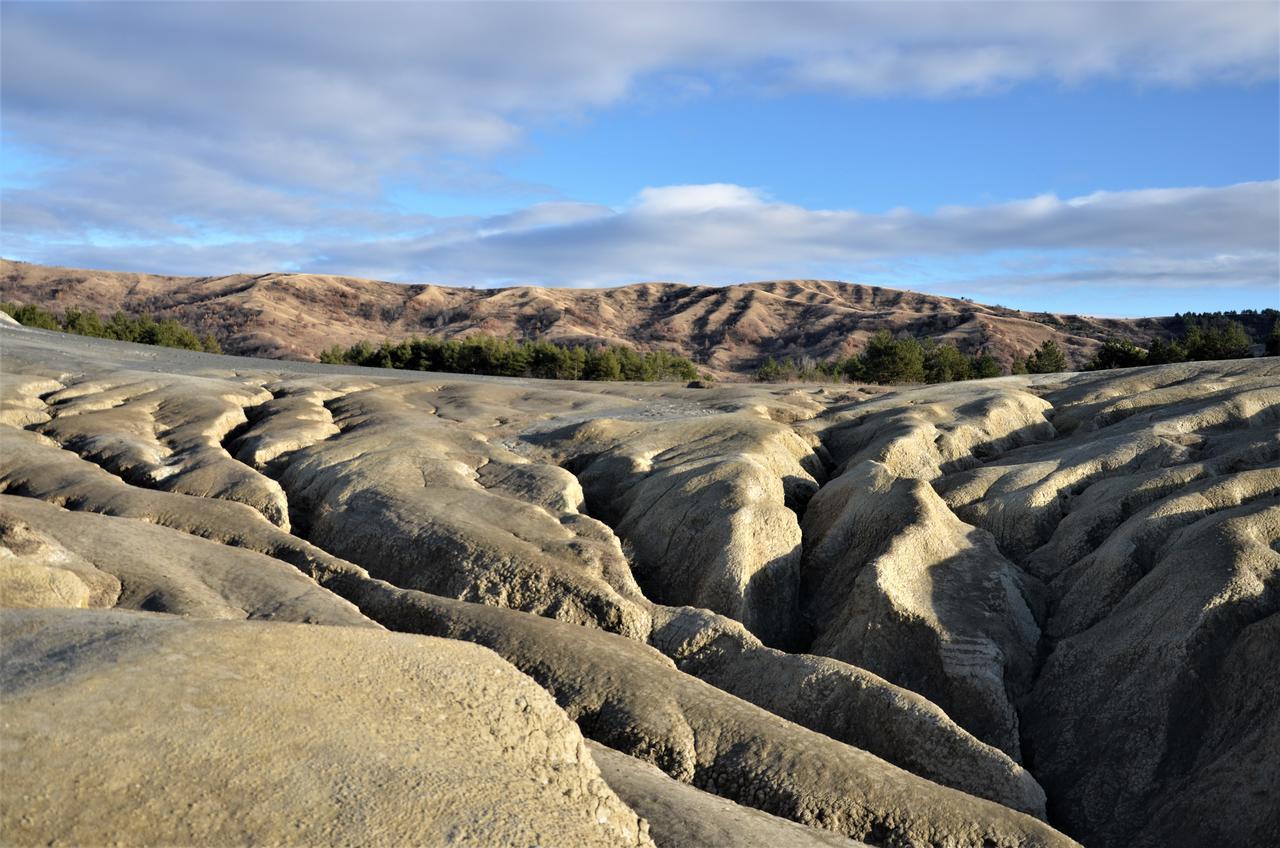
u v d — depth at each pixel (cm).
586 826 819
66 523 1912
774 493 2383
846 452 2909
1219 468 2239
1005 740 1736
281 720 770
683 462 2542
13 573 1461
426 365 7400
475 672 930
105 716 716
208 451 2636
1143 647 1719
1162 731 1616
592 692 1469
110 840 634
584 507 2484
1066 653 1831
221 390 3369
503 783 805
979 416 2938
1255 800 1420
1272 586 1705
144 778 678
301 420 2973
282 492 2402
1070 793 1620
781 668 1675
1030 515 2316
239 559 1891
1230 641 1652
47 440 2762
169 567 1811
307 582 1819
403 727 818
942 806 1249
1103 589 1969
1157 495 2203
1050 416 3142
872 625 1889
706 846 1004
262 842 664
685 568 2175
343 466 2497
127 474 2519
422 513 2164
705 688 1492
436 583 1972
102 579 1697
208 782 693
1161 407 2953
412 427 2855
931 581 1995
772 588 2147
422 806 737
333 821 696
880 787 1277
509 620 1658
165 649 813
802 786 1284
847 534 2244
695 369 8244
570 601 1872
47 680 746
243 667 819
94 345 4747
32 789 645
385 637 938
